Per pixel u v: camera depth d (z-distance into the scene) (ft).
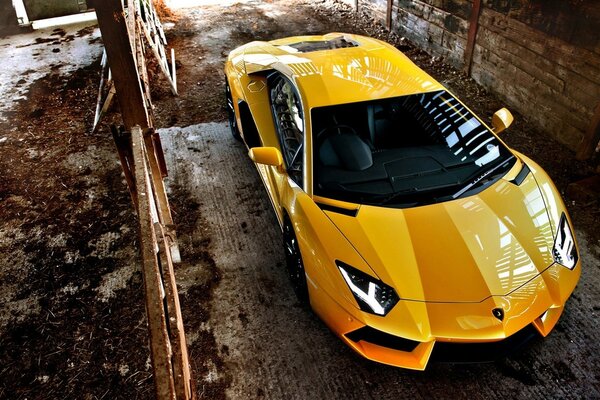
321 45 13.19
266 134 11.30
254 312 9.64
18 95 19.72
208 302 9.95
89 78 20.81
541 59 14.74
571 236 8.35
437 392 7.94
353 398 7.93
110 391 8.39
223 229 12.00
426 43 21.88
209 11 29.99
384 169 9.16
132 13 14.96
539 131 15.35
